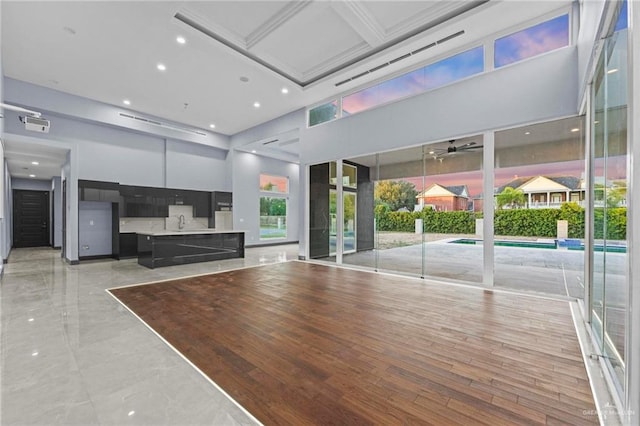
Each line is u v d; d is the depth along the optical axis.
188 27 4.43
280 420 1.65
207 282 5.10
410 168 5.69
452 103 5.00
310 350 2.51
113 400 1.82
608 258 2.39
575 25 3.89
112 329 2.96
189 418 1.66
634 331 1.38
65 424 1.61
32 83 6.17
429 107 5.28
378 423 1.63
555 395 1.87
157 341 2.69
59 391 1.91
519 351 2.48
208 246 7.60
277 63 5.63
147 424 1.61
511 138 4.49
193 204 9.15
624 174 1.93
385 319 3.26
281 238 12.02
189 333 2.87
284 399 1.84
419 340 2.71
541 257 4.31
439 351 2.49
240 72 5.77
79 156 7.16
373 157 6.25
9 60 5.27
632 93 1.48
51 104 6.42
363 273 5.91
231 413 1.71
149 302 3.90
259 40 4.83
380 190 6.15
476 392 1.91
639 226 1.38
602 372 2.13
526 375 2.11
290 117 7.98
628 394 1.55
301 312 3.49
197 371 2.17
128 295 4.25
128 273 5.91
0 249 5.18
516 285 4.52
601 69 2.68
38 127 4.43
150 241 6.56
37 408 1.74
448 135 5.04
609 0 2.03
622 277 1.94
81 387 1.96
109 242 7.94
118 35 4.58
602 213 2.63
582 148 3.96
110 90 6.55
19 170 9.31
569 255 4.09
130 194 7.79
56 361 2.31
